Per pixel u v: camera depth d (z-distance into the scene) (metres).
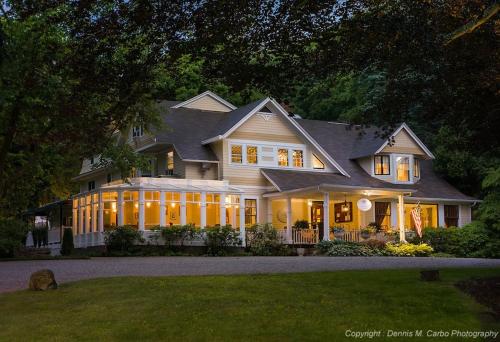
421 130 47.09
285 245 32.19
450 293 12.61
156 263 21.20
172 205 31.69
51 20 13.38
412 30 12.93
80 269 18.98
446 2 12.62
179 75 14.66
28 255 31.31
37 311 11.63
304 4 12.63
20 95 18.03
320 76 14.38
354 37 13.37
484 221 36.97
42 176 28.53
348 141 42.50
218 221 32.94
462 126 17.14
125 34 13.15
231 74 13.62
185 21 12.60
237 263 20.89
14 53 16.20
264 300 11.82
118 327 10.16
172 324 10.16
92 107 14.95
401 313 10.75
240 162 35.09
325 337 9.31
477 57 13.31
